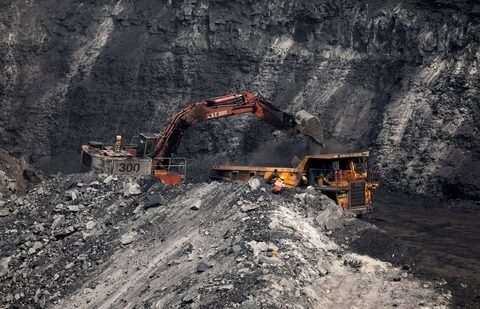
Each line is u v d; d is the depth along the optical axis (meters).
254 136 68.19
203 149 69.88
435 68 63.78
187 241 36.62
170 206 41.16
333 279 32.50
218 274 31.61
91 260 39.69
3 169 57.38
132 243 39.59
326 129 66.19
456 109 60.62
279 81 71.56
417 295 32.12
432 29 65.31
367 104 66.69
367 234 36.56
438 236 46.81
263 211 36.00
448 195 56.47
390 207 55.19
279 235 33.94
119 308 33.50
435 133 60.22
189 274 33.03
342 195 42.84
